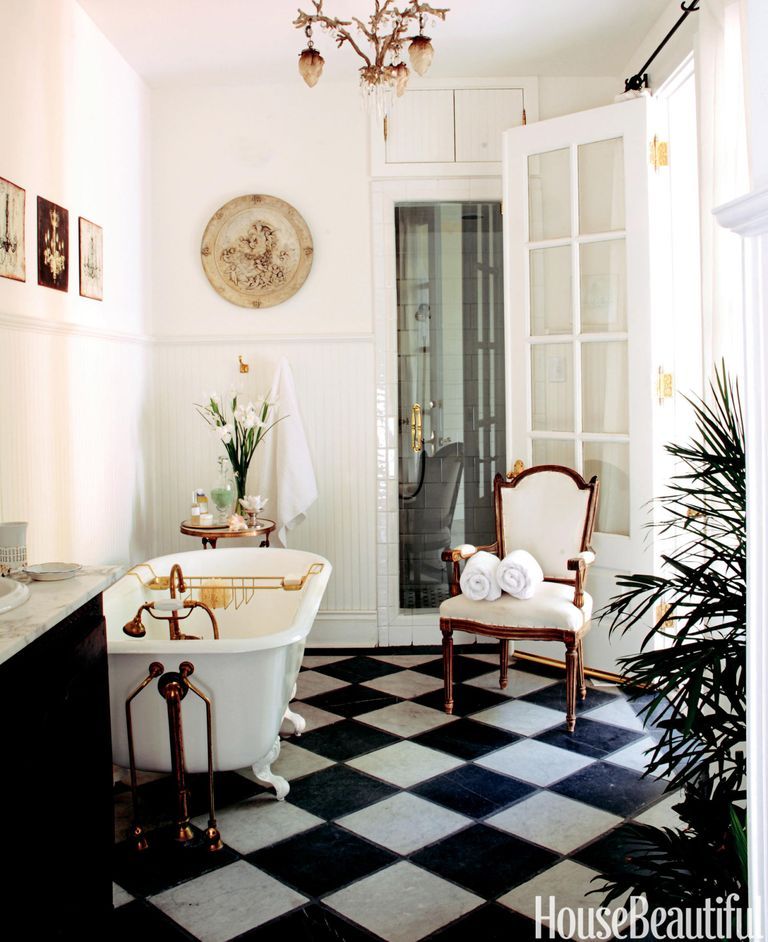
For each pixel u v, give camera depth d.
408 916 2.15
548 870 2.36
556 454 4.08
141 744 2.54
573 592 3.56
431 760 3.09
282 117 4.45
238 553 3.70
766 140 1.20
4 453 2.83
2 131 2.83
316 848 2.49
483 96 4.43
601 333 3.87
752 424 1.22
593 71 4.35
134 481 4.20
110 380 3.85
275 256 4.46
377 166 4.44
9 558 2.13
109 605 2.83
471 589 3.50
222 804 2.78
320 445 4.54
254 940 2.06
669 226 3.78
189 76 4.29
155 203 4.46
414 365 4.60
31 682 1.62
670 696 3.63
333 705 3.67
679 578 2.04
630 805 2.73
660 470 3.74
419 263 4.57
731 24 2.69
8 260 2.86
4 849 1.43
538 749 3.18
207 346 4.49
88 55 3.60
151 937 2.08
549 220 4.03
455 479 4.64
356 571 4.59
